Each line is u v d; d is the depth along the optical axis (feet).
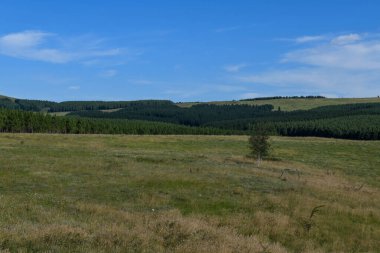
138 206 65.92
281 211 71.00
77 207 57.47
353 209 78.54
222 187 86.79
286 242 56.13
